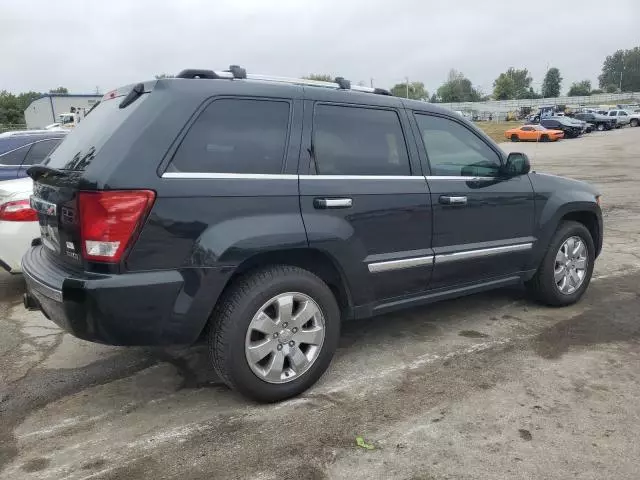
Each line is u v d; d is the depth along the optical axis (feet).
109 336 9.50
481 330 15.11
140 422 10.57
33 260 11.59
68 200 9.77
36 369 13.12
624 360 13.05
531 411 10.70
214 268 9.99
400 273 12.74
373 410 10.81
